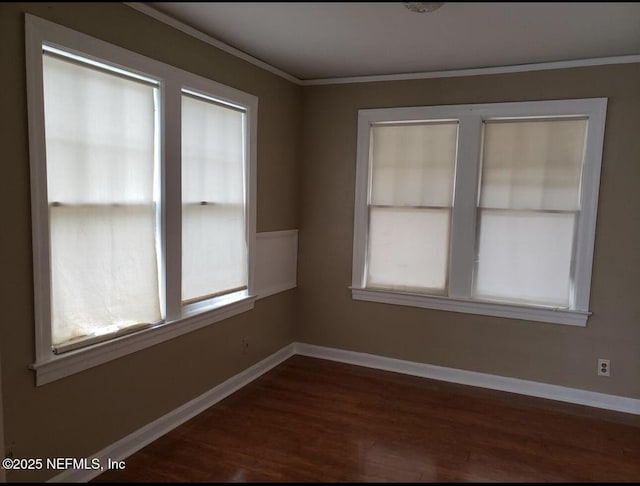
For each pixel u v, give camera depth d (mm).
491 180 3561
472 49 3043
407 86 3727
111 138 2412
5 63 1896
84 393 2322
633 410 3268
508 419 3123
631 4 2268
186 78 2801
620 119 3162
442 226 3719
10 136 1937
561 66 3270
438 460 2609
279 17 2557
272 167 3770
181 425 2938
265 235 3740
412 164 3783
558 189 3379
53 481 2193
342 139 3992
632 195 3170
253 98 3439
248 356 3650
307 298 4270
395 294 3889
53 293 2178
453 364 3768
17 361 2018
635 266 3199
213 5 2412
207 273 3141
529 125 3424
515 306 3508
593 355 3352
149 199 2652
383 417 3111
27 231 2023
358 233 3994
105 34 2281
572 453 2713
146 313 2662
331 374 3863
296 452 2658
